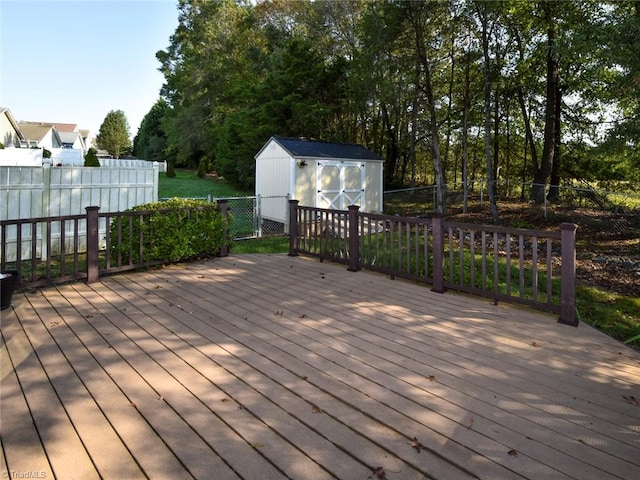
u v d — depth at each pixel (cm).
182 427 230
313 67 1875
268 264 683
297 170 1176
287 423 235
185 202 716
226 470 196
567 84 1434
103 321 404
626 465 202
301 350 338
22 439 218
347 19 1972
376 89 1473
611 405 258
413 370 304
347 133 1972
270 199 1252
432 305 465
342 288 535
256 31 2617
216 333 375
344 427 231
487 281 559
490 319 420
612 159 1375
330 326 396
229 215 764
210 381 284
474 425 234
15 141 3070
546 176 1378
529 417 243
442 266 513
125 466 198
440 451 211
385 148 2075
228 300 479
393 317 423
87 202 781
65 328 384
